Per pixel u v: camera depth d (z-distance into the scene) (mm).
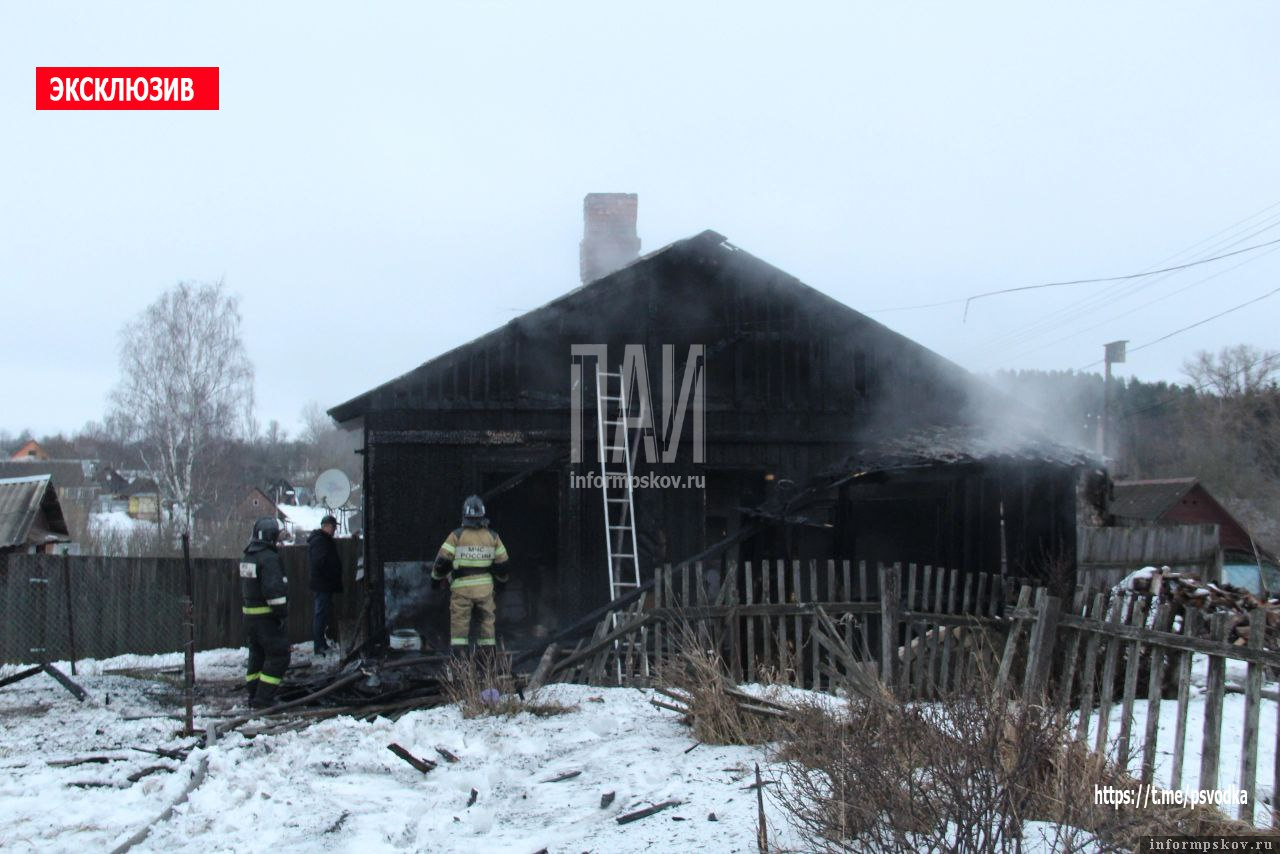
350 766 6875
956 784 3898
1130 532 21953
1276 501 40844
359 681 9336
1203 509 33438
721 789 5703
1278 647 6074
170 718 8484
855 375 13133
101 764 6961
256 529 9570
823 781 4598
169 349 36312
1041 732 4578
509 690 8586
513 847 5141
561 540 12367
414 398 12273
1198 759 6426
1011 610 7305
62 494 53094
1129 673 5891
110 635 13836
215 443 36719
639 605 9844
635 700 8695
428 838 5391
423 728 7879
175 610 14852
